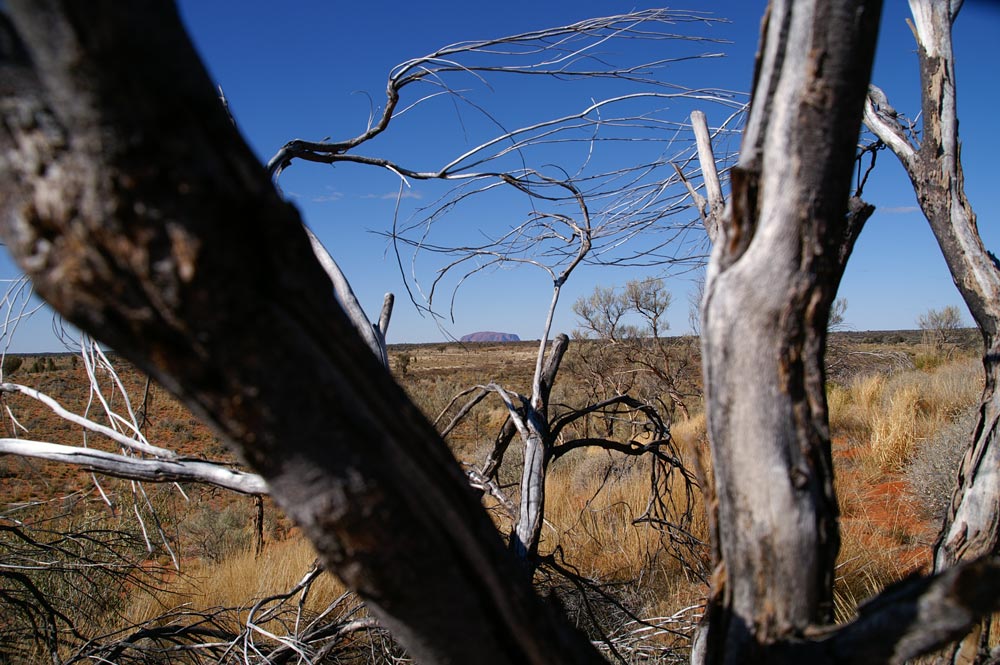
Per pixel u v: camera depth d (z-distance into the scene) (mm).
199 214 609
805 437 943
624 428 11086
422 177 2279
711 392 984
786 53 917
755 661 937
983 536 1559
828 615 960
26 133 573
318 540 734
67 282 614
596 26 1701
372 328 1874
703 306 988
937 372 13055
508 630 822
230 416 672
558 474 9727
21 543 4016
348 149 2311
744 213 945
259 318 650
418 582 755
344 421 700
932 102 1809
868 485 7930
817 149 905
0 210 611
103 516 5227
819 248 925
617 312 12961
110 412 1825
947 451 6738
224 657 2738
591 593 4562
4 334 2088
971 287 1720
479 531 819
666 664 3668
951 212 1759
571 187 2311
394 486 724
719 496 1003
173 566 7090
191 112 612
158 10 588
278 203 681
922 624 807
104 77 552
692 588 4637
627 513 6711
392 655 3004
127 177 581
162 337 637
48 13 527
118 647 3092
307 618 4762
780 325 932
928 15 1815
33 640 4301
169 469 1650
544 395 2629
